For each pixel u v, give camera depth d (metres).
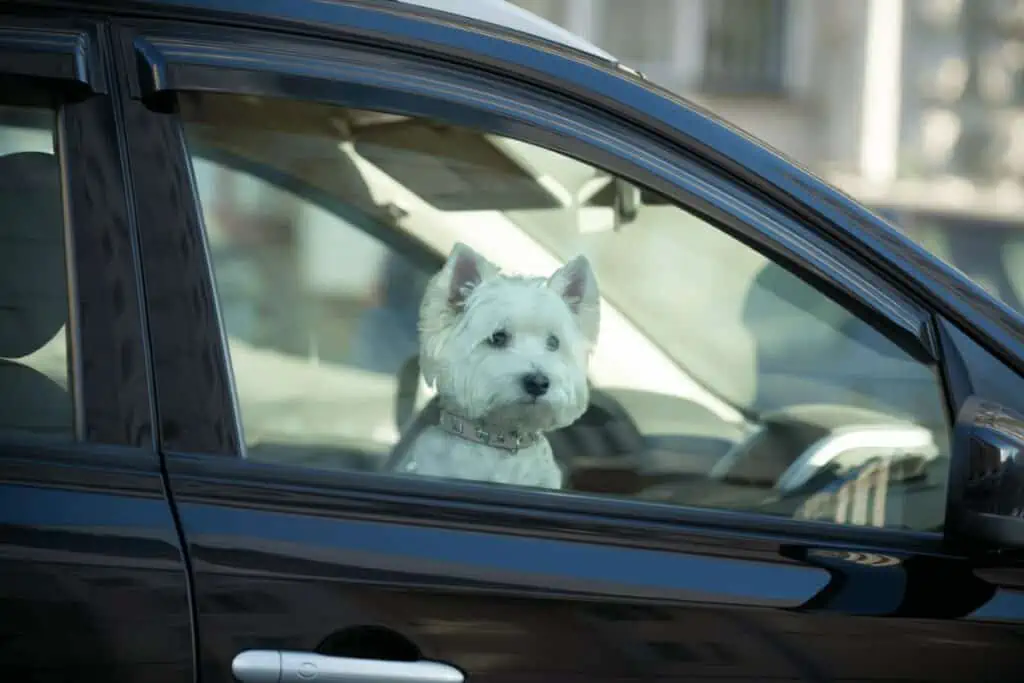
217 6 3.19
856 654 3.11
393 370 3.82
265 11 3.21
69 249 3.06
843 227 3.40
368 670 2.92
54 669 2.81
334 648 2.92
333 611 2.93
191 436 3.04
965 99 21.88
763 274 3.47
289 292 3.43
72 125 3.07
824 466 3.52
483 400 3.88
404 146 3.50
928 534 3.36
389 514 3.08
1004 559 3.29
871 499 3.43
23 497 2.89
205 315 3.11
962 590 3.22
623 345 3.95
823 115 21.55
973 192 21.17
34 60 3.04
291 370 3.39
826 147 21.59
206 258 3.14
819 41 21.39
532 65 3.34
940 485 3.35
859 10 21.33
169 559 2.89
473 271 4.01
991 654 3.17
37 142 3.08
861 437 3.46
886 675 3.12
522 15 3.76
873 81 21.34
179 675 2.85
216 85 3.14
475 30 3.37
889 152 21.50
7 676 2.80
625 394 3.94
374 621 2.95
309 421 3.40
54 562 2.84
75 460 2.96
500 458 3.72
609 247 3.83
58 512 2.89
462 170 3.60
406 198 3.66
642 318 3.87
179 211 3.13
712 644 3.06
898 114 21.56
